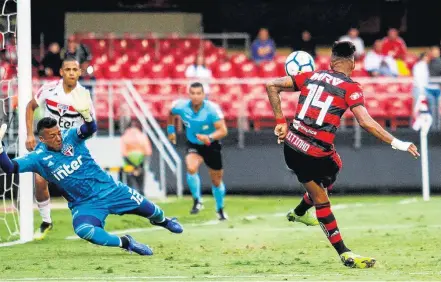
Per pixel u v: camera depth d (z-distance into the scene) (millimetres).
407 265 25484
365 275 23375
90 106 27406
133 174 51688
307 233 34594
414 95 55688
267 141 54594
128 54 65562
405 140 54719
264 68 61969
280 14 70188
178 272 24609
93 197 27266
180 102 42719
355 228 36281
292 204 48250
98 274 24406
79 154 27047
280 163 54438
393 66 61375
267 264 26188
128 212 27875
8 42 39969
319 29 70312
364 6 70250
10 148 47156
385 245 30703
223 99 58344
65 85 32031
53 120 26562
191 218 41969
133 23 69312
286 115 57312
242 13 70250
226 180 54531
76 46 55750
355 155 54531
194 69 59781
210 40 70000
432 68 58844
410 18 70688
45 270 25422
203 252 29375
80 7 68438
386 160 54500
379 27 70562
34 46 67250
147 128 53188
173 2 69562
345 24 70312
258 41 63375
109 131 52969
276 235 34156
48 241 33312
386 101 58438
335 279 22688
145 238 33906
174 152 53375
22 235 33562
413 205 45250
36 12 67312
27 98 33031
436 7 70312
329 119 24625
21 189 33531
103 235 27062
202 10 69938
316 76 25078
